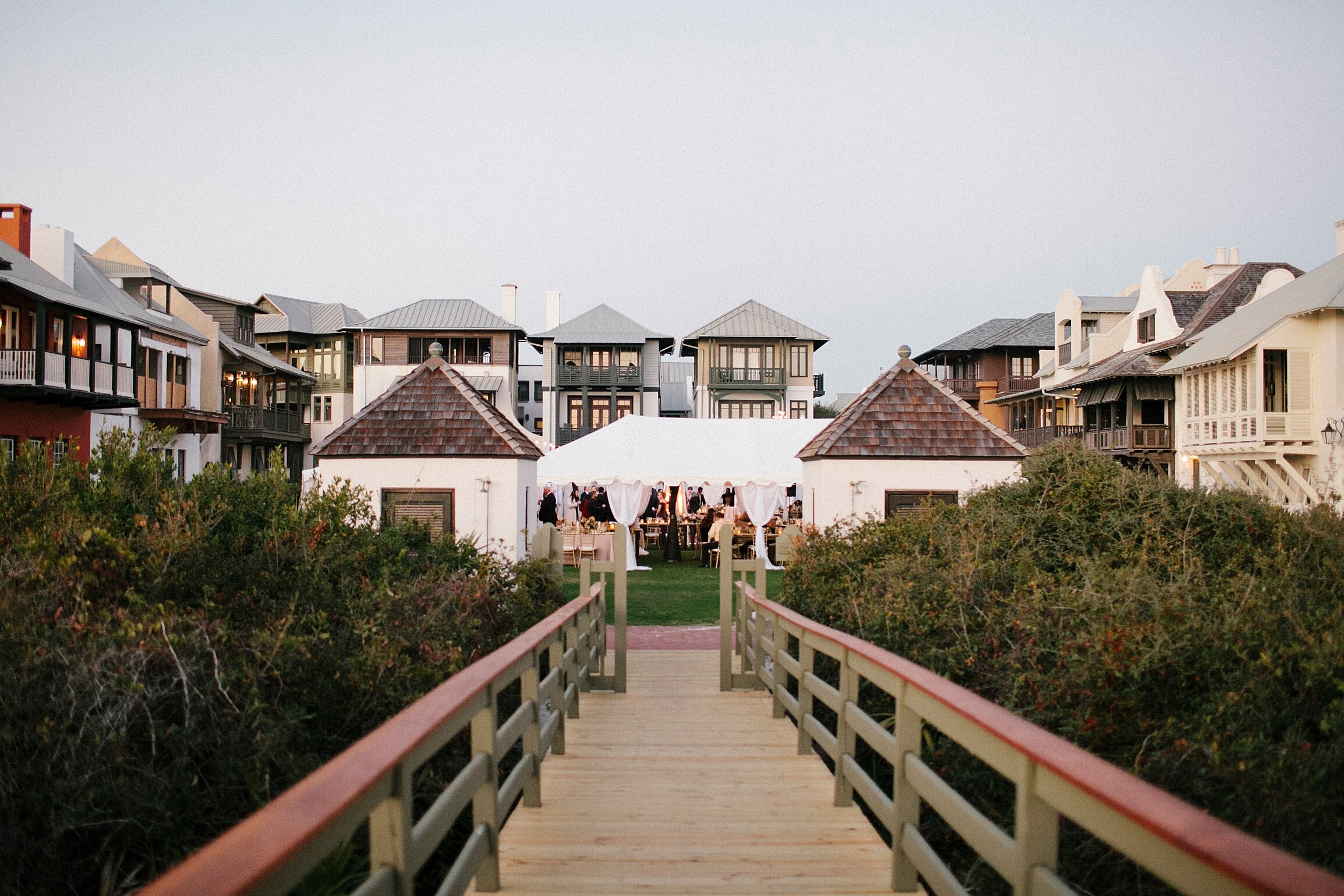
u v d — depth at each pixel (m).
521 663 4.64
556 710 6.45
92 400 21.83
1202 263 39.12
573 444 24.11
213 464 9.05
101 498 7.89
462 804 3.44
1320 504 9.09
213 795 4.42
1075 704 5.12
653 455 23.06
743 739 7.31
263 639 5.23
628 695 9.29
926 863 3.59
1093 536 8.45
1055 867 2.57
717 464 22.81
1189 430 28.59
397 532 9.88
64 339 20.77
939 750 5.45
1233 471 26.58
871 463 15.55
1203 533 8.41
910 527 9.66
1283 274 30.58
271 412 38.59
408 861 2.69
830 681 7.94
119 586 6.10
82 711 4.38
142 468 8.58
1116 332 38.06
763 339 52.56
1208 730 4.33
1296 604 6.20
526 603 9.06
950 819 3.26
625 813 5.38
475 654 6.95
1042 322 52.44
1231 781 4.06
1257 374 24.00
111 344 24.16
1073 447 9.43
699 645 13.11
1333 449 19.98
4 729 4.06
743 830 5.08
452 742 5.85
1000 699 5.71
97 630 4.94
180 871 1.59
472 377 49.69
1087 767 2.19
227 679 4.75
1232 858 1.58
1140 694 4.81
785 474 22.50
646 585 19.91
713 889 4.23
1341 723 4.11
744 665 10.12
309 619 6.07
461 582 7.93
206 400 34.03
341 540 8.25
